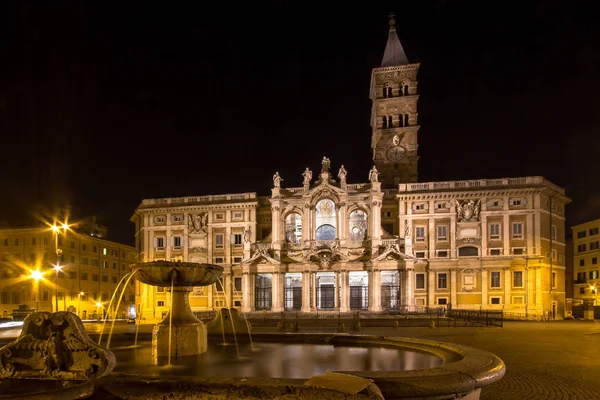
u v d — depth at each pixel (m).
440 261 73.00
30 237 89.50
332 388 7.67
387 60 90.50
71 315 9.39
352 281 78.06
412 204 75.56
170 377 8.62
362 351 15.59
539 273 69.94
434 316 61.94
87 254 97.56
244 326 19.48
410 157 85.12
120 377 8.79
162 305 81.38
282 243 77.94
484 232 72.62
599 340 37.75
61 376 9.05
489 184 73.56
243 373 11.73
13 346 9.35
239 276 79.44
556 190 75.50
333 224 78.75
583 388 19.50
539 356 28.59
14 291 88.44
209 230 81.94
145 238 84.06
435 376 8.70
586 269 98.25
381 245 74.31
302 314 69.81
